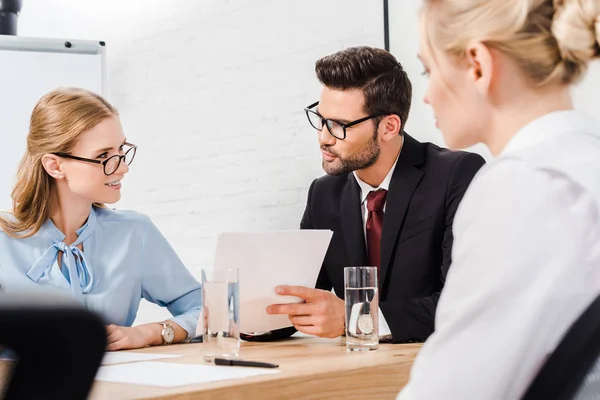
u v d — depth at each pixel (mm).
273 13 3275
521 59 718
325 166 2033
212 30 3531
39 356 296
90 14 4043
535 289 618
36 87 3523
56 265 1823
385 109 1969
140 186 3840
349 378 1092
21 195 1850
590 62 730
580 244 623
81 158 1833
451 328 651
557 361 602
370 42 2900
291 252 1483
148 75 3803
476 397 634
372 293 1385
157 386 945
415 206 1954
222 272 1221
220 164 3494
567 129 705
